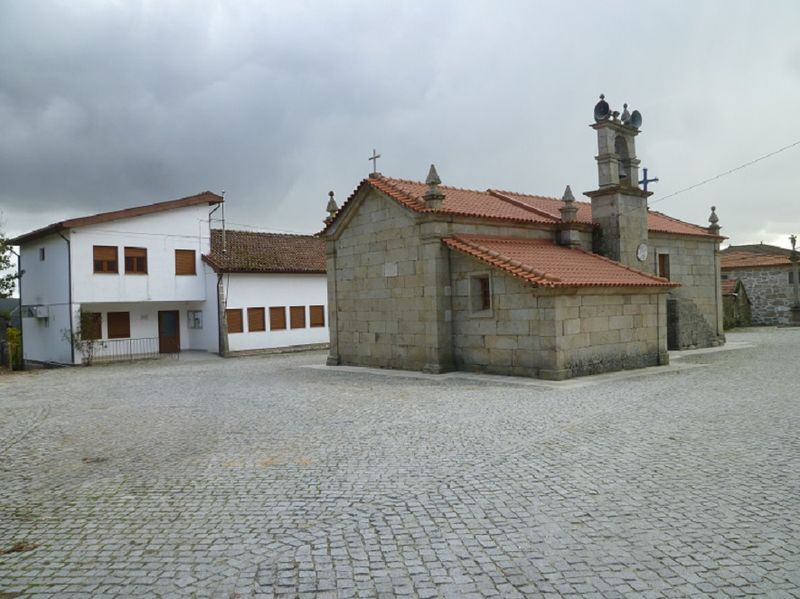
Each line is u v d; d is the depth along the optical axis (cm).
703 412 1088
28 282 3191
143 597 445
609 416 1084
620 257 2167
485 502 631
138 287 2941
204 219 3206
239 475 766
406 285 1998
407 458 826
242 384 1792
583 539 528
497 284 1772
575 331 1678
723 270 3962
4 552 539
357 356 2223
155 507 650
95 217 2784
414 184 2211
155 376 2141
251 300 3206
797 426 948
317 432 1024
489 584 449
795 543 508
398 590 444
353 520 589
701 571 461
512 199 2378
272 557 509
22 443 1022
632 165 2244
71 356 2759
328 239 2327
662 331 1933
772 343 2591
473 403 1282
